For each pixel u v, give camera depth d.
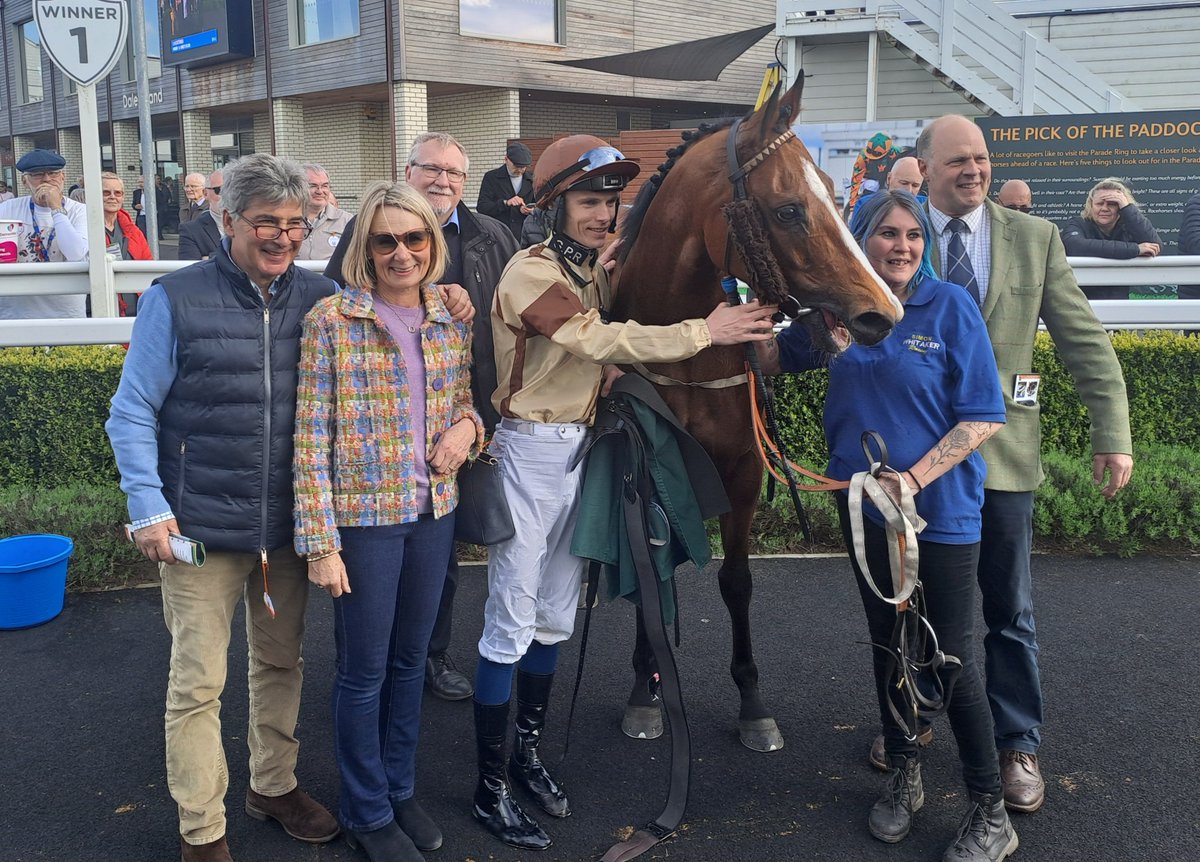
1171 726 3.16
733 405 2.78
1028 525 2.73
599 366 2.64
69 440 4.94
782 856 2.55
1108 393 2.73
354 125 18.72
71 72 5.02
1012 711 2.76
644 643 3.11
